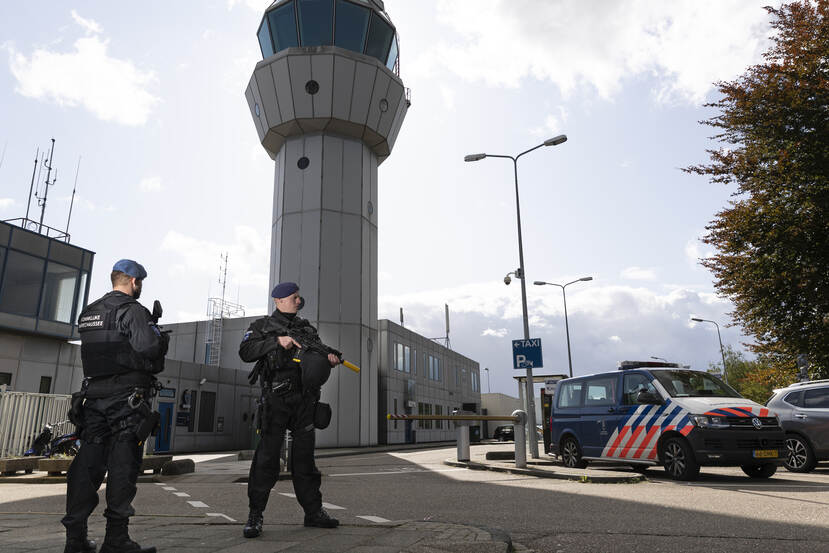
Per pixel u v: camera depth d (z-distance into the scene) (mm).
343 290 31438
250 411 34812
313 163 32656
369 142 34625
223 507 6609
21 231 22969
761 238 15102
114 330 3525
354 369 4484
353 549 3271
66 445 14305
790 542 3986
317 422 4273
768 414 9250
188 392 29984
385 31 34031
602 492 7535
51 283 24047
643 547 3916
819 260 14961
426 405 45344
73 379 24797
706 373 10648
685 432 9086
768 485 8211
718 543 4000
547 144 20312
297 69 31547
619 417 10500
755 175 15492
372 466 15297
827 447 10742
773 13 15633
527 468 11125
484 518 5492
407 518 5531
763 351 16734
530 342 15656
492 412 67750
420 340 45469
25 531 4402
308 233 31766
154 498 7766
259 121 34000
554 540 4234
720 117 16047
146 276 3902
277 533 3914
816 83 14461
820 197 14617
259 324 4309
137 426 3506
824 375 15938
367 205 33938
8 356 22266
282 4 32594
